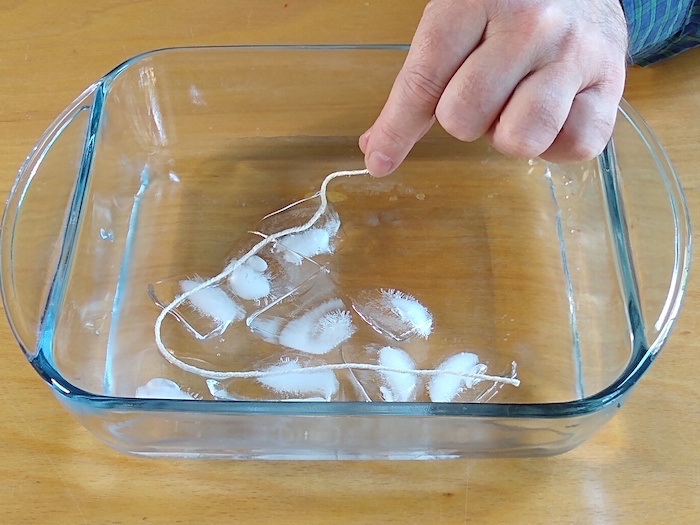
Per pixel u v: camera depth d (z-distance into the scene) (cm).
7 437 32
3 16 47
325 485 31
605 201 38
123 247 40
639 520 30
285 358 36
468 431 29
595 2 31
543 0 28
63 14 47
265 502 30
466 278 38
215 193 42
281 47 41
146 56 41
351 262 39
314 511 30
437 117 29
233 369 35
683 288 31
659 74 44
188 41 46
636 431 32
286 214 41
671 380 33
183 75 42
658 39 42
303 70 42
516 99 28
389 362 35
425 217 41
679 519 30
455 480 31
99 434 30
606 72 30
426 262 39
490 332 36
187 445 31
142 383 35
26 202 35
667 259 33
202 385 35
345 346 36
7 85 44
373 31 46
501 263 39
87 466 31
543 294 38
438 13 29
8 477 31
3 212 37
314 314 37
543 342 36
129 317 37
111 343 36
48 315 33
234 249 40
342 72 42
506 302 38
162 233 40
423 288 38
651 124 41
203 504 30
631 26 40
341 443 31
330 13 47
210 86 42
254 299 38
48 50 46
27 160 36
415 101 29
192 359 36
